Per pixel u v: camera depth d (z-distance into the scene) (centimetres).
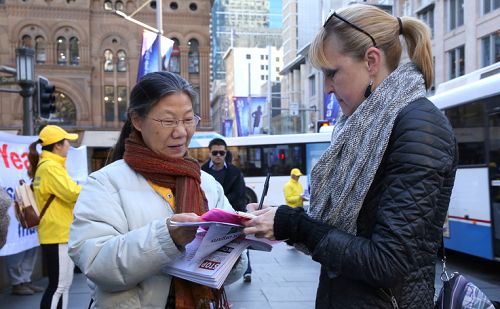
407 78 151
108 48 3628
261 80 10381
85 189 170
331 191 155
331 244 140
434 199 134
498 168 640
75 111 3553
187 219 150
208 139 1678
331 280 157
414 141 137
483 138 668
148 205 168
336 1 2336
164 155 174
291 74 6462
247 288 600
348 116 170
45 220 389
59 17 3509
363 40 154
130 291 162
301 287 602
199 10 3756
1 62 3409
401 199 133
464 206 707
